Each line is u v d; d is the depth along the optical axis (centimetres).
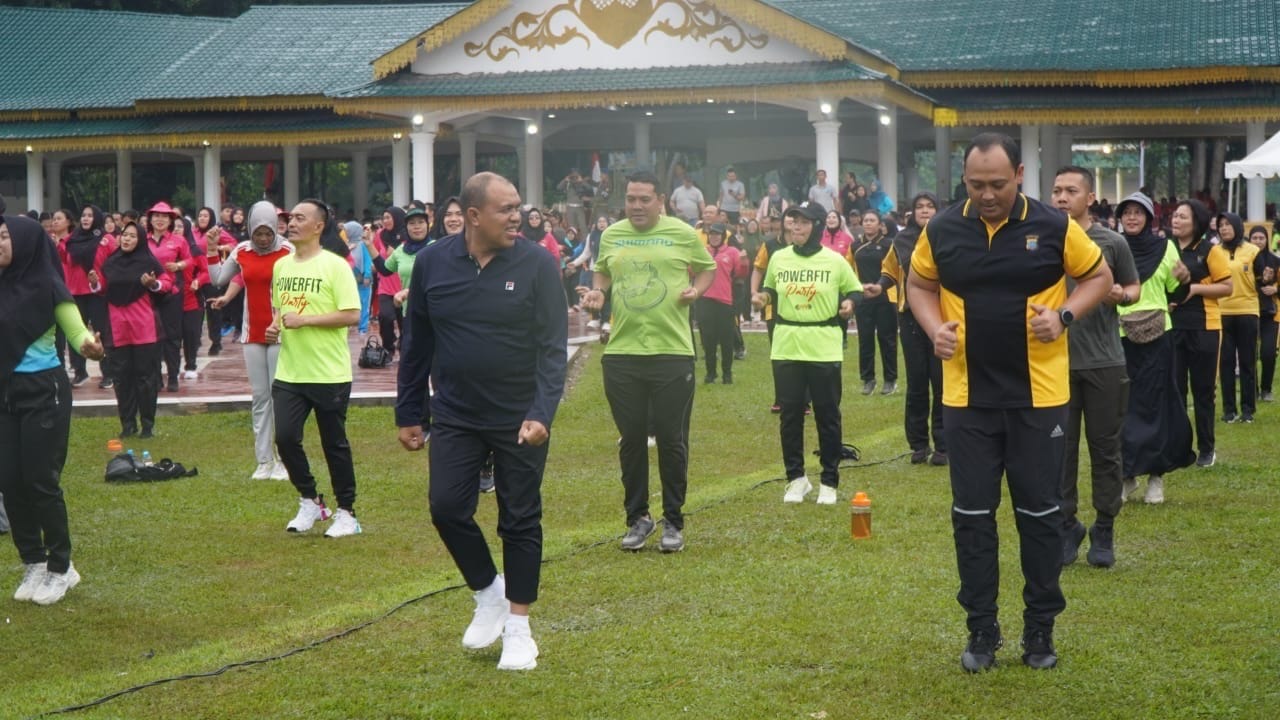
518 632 646
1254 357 1413
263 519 1043
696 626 704
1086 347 802
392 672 645
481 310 641
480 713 582
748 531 936
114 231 2042
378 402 1588
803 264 1018
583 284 2794
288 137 3419
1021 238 603
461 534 657
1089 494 1035
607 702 594
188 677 643
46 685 659
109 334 1584
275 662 664
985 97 3014
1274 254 1675
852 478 1143
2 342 788
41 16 4078
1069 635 673
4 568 895
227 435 1471
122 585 853
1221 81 2897
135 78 3762
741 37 2825
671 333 880
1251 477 1086
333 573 878
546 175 4144
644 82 2817
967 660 625
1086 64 2952
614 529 962
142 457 1247
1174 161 4169
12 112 3625
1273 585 757
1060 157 3494
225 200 4159
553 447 1378
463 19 2927
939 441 1186
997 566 628
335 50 3688
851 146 3647
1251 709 571
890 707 582
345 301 975
